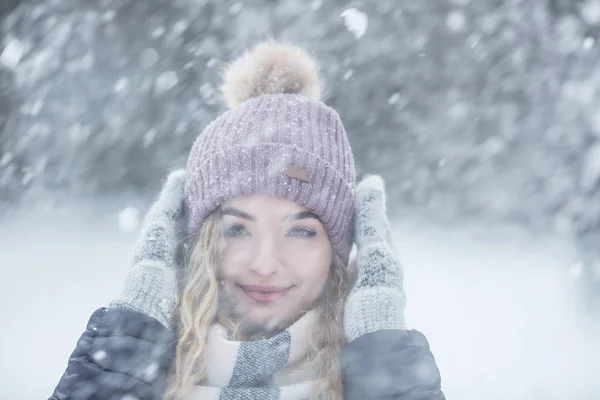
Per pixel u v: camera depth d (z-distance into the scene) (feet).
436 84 14.23
